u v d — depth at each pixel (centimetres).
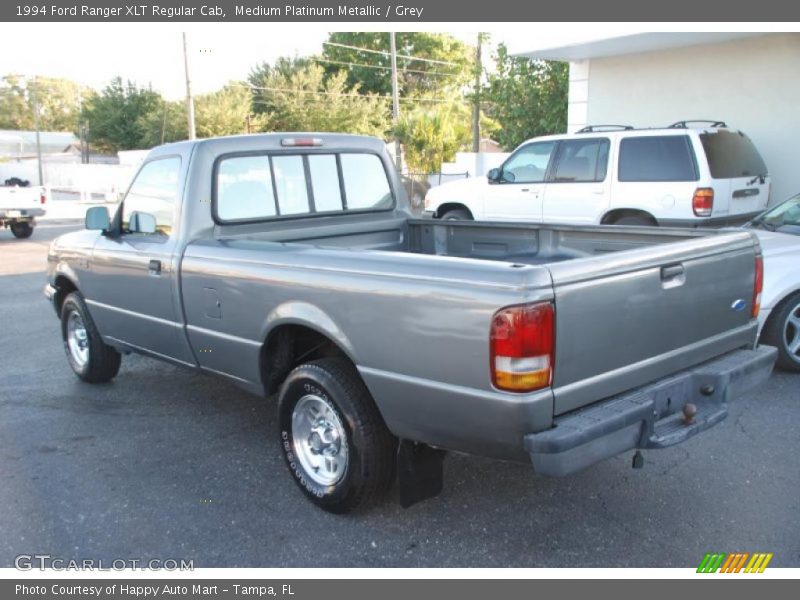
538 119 1875
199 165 458
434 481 365
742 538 354
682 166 901
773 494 395
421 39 5044
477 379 300
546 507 390
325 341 401
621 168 956
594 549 349
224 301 421
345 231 526
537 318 287
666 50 1237
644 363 339
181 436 499
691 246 360
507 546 354
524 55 1312
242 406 557
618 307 320
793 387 559
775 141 1133
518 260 507
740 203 930
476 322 297
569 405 306
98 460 461
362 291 339
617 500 395
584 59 1358
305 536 367
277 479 431
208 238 461
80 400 577
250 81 4784
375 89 5188
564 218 1025
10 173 4253
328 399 371
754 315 413
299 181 506
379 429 362
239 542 363
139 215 497
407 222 569
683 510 382
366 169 547
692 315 363
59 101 8312
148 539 367
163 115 4522
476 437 309
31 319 883
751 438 467
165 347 493
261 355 409
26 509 399
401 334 325
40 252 1507
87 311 583
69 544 364
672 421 348
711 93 1195
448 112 2864
